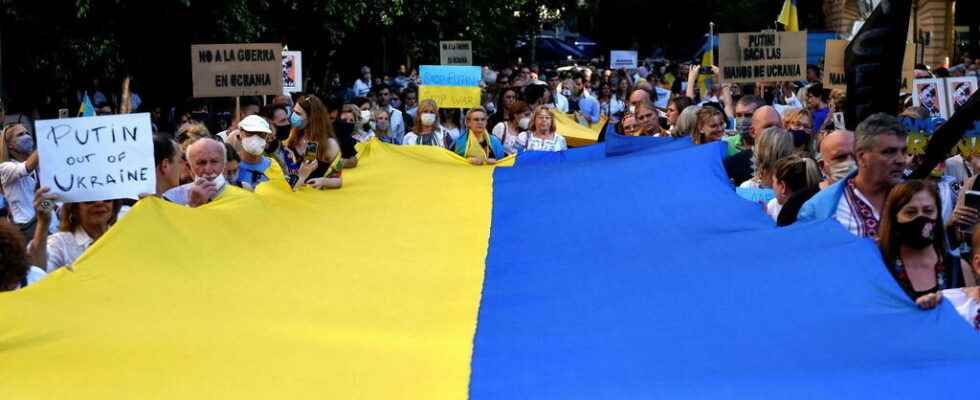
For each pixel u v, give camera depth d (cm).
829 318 478
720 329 491
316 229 739
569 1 5778
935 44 3778
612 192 799
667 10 5816
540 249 700
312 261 659
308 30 2734
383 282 627
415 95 2153
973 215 658
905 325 462
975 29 3881
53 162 587
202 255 602
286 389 445
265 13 2452
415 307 575
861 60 845
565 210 779
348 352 487
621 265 625
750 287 527
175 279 562
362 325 536
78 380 441
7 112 1875
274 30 2500
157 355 468
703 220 686
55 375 443
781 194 669
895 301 479
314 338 507
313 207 817
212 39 2119
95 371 449
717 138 960
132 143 598
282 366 468
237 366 466
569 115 2166
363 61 3681
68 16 1869
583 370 455
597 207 770
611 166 866
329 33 2748
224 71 1190
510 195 857
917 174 680
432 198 871
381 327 536
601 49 6259
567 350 485
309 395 439
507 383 450
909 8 834
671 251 628
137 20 1986
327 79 3541
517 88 1725
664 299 545
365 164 1012
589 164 896
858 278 498
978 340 443
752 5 5266
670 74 3053
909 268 525
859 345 451
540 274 634
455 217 802
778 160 689
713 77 1820
